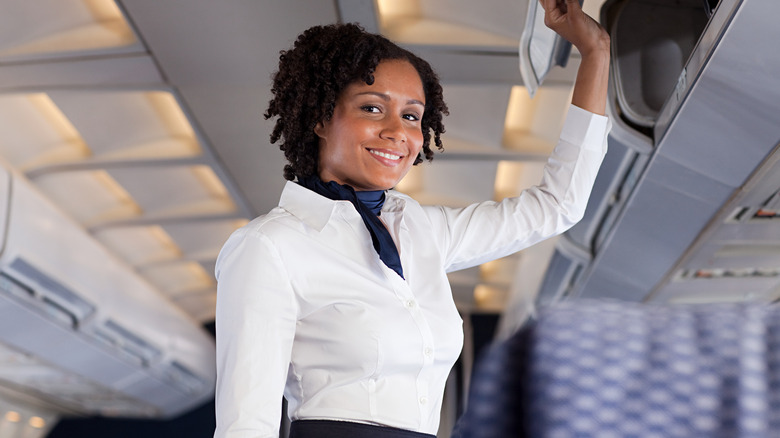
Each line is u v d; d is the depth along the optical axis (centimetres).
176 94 897
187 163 1080
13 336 1357
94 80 895
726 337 81
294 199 236
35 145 1121
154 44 805
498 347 84
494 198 1244
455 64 845
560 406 80
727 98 443
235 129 964
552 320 83
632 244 729
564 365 81
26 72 890
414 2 804
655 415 80
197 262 1534
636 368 81
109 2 820
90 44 832
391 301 225
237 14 746
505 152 1045
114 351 1570
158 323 1645
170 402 1972
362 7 730
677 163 550
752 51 389
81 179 1235
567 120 279
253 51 802
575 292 998
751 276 719
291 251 225
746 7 362
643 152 561
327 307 225
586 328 82
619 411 80
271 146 1007
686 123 493
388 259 225
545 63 421
